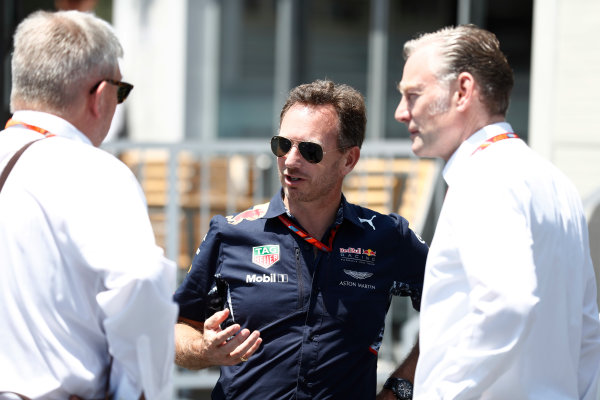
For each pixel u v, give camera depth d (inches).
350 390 389.1
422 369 356.5
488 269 327.6
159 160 844.6
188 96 1259.8
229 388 390.6
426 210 797.9
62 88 329.7
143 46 1278.3
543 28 826.8
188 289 396.5
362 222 403.9
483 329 325.4
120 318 302.2
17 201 314.5
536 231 342.3
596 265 598.9
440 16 1095.6
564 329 351.6
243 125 1248.8
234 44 1243.2
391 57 1157.1
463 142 370.3
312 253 390.3
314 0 1203.9
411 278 409.4
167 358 315.0
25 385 310.3
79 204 310.5
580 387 378.0
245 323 387.5
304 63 1212.5
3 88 650.8
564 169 818.8
